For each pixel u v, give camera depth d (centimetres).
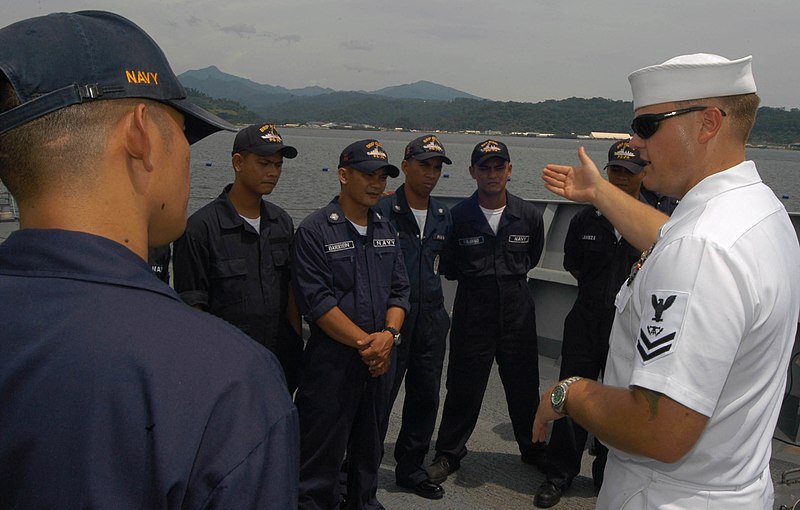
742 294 122
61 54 74
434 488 314
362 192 279
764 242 127
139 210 82
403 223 321
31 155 75
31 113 72
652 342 126
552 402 151
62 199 76
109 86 76
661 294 128
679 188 145
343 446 277
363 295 279
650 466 140
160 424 67
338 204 287
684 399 120
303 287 272
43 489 67
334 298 273
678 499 136
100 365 68
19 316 72
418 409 320
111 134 78
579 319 329
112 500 66
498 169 332
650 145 145
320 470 276
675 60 140
